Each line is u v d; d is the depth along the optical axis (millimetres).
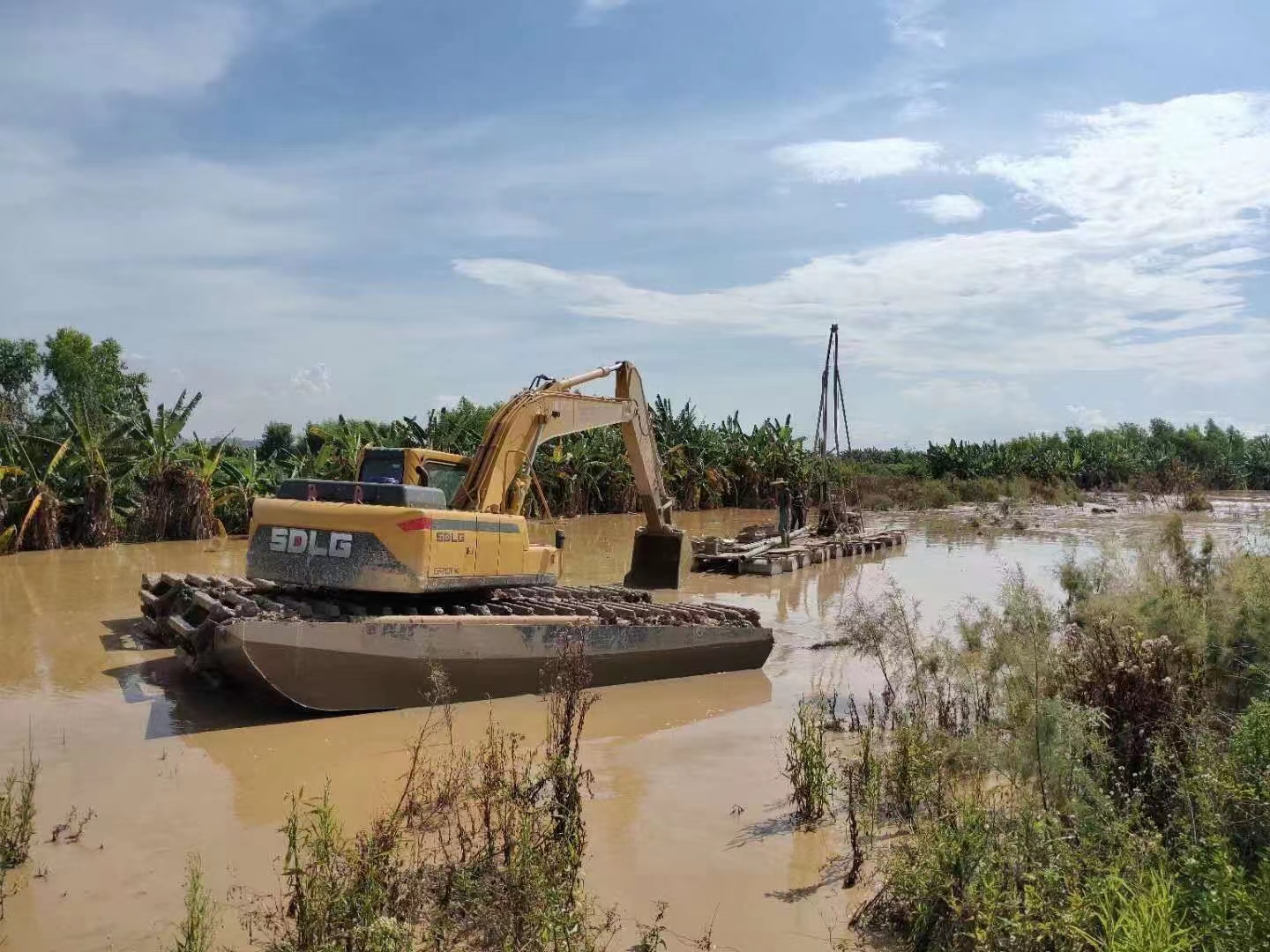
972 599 12656
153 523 23156
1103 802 5188
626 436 17281
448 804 6426
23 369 39469
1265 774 4871
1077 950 4121
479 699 9555
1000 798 6176
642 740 8508
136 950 4703
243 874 5551
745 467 42656
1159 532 13719
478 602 10859
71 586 15922
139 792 6871
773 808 6773
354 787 7000
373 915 4520
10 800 5949
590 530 30391
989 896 4402
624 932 4949
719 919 5113
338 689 8656
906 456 56656
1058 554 23500
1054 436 55938
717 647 11188
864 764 6777
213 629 8812
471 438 31578
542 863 5012
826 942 4879
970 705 8391
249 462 26703
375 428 29047
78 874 5543
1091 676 6891
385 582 9289
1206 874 4254
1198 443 57438
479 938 4785
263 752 7781
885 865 5559
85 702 9117
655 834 6285
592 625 10234
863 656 11484
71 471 22188
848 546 23516
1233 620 7402
